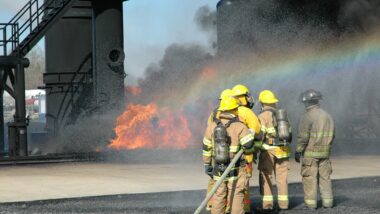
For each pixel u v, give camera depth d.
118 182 14.45
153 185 13.86
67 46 27.50
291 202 11.66
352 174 15.79
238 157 8.40
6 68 22.17
